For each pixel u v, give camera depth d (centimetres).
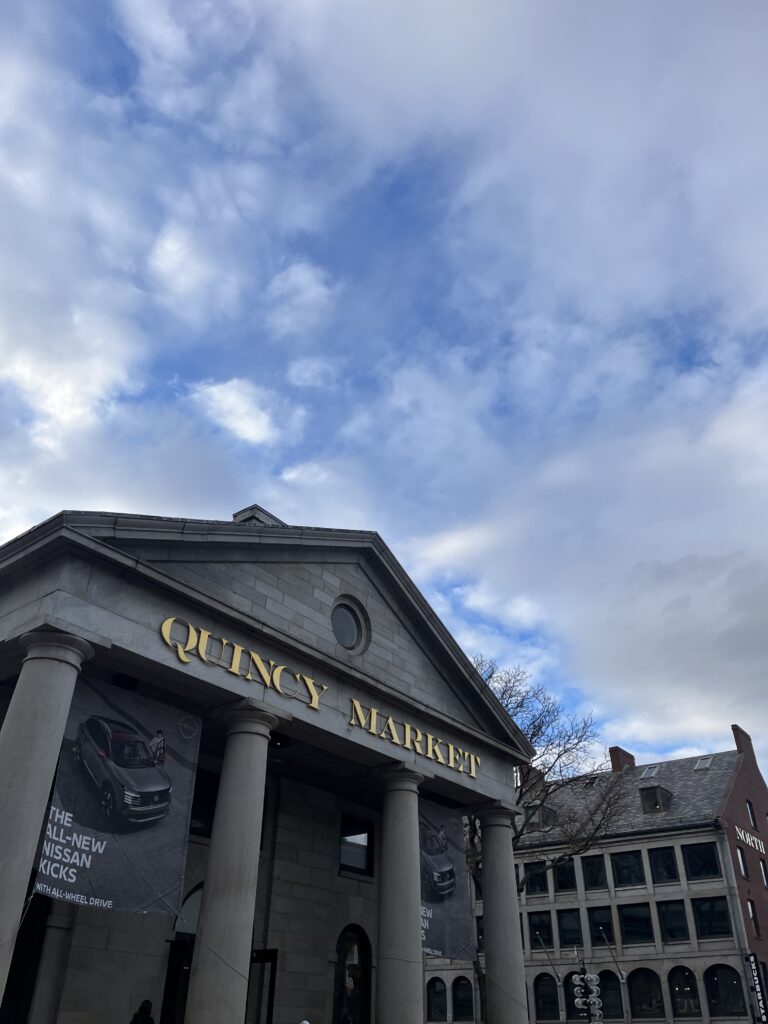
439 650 2195
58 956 1585
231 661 1598
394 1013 1677
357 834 2384
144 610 1482
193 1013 1345
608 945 4547
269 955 1822
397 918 1766
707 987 4191
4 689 1648
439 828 2083
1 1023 1500
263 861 2073
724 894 4338
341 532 1992
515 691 3366
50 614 1326
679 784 5034
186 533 1616
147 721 1483
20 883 1156
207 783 2003
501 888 2122
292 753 2058
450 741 2105
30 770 1219
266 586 1794
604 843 4753
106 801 1367
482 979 2945
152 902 1379
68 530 1377
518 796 3228
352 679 1847
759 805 5078
